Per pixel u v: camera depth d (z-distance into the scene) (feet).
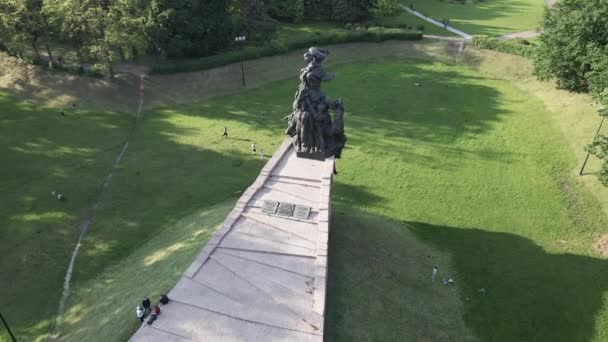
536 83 245.45
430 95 240.94
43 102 225.97
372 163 184.24
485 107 227.20
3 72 238.89
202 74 253.24
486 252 138.72
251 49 267.59
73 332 109.70
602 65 184.85
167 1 232.94
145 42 242.17
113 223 152.25
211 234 132.67
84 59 253.65
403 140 200.03
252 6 287.48
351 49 293.23
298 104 126.72
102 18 227.20
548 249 139.54
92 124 213.25
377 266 125.29
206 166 183.62
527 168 178.60
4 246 139.95
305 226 112.27
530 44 272.51
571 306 119.44
